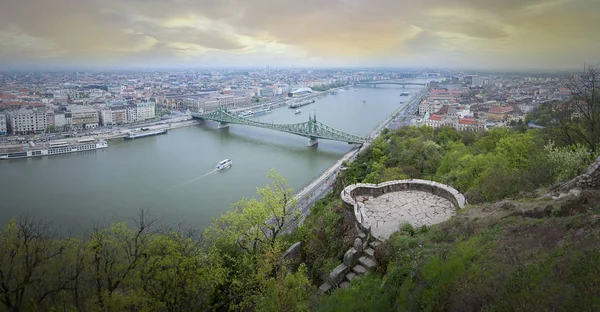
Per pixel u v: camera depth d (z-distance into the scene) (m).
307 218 82.12
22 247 48.50
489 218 33.31
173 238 57.69
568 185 38.41
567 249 23.48
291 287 40.59
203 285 51.53
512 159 73.25
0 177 176.00
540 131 99.12
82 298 49.22
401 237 35.72
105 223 123.75
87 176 179.00
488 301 21.92
